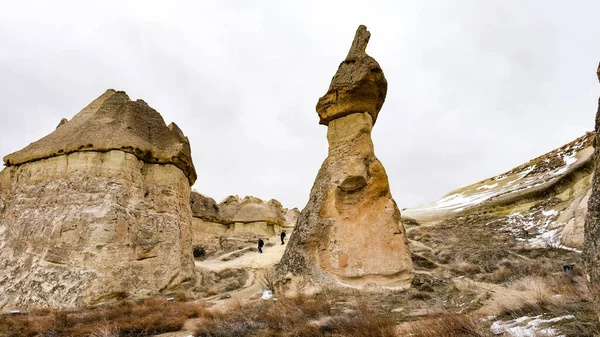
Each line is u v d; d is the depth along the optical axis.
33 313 12.19
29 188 17.16
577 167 28.77
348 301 11.89
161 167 19.36
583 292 7.80
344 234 15.28
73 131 18.39
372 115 17.62
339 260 14.84
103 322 9.77
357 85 16.61
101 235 15.32
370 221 15.43
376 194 15.75
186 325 9.91
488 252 18.28
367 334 6.90
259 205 40.81
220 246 34.78
